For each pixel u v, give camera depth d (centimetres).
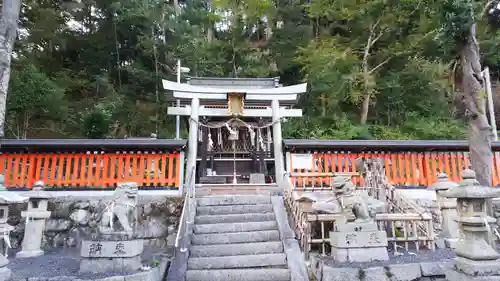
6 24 752
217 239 607
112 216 509
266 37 2370
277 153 1024
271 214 685
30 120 1544
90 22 2275
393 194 732
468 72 616
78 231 773
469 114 613
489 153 591
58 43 2011
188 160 995
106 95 1920
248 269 542
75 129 1661
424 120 1738
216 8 2400
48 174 823
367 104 1814
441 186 690
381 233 537
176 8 2284
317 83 1750
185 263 544
